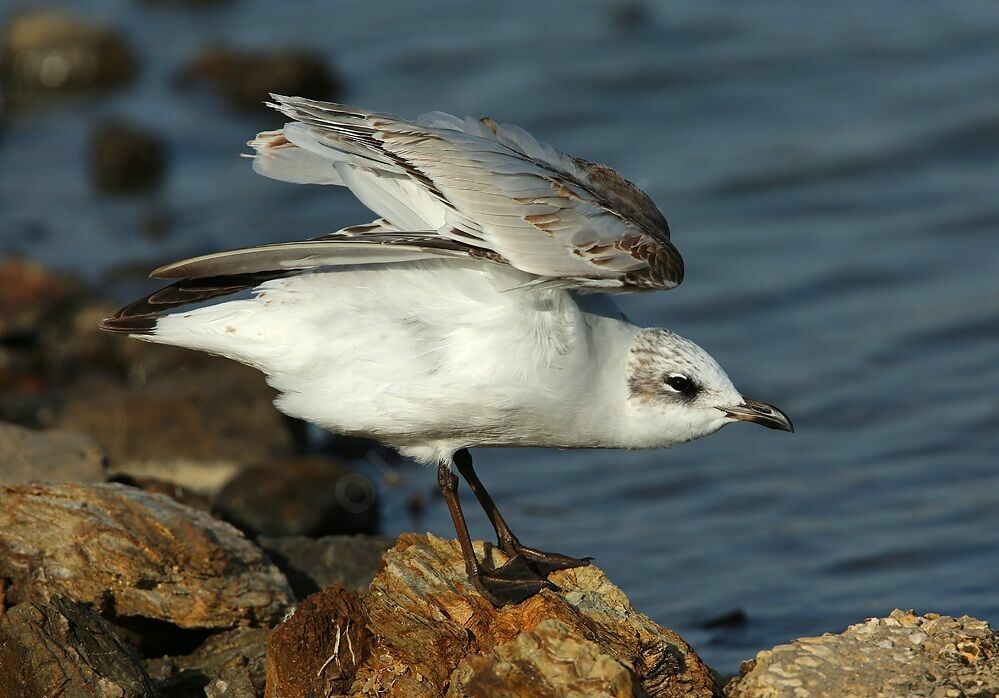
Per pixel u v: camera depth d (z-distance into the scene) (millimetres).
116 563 9812
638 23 28188
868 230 20453
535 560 9828
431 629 8867
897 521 13789
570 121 24578
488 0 30453
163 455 14609
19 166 25000
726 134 23609
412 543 9703
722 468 15172
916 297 18641
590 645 7988
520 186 9016
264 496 13609
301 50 27031
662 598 12492
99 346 17656
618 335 9555
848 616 11969
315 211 22078
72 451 12250
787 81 25281
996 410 15898
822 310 18547
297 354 9148
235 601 9930
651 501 14523
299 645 8680
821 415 16172
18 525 9922
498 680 7977
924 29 26719
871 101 24188
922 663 8602
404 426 9266
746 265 19703
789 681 8508
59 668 8539
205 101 27359
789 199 21484
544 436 9555
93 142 24625
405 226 9438
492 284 9031
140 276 19844
